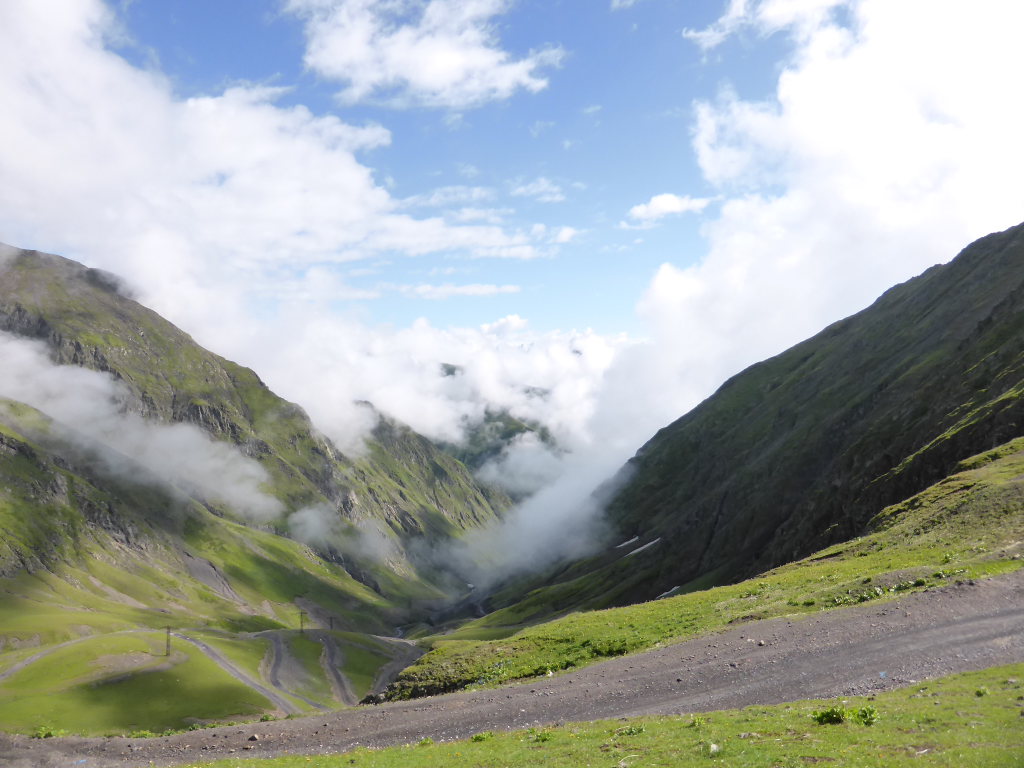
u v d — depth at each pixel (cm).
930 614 4200
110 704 14025
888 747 2412
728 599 6162
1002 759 2172
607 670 4778
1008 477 7319
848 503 15050
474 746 3509
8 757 4584
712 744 2683
